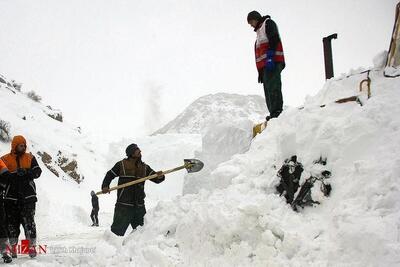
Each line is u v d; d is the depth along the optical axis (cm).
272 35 566
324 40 596
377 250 270
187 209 451
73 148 3362
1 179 511
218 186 480
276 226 340
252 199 388
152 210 502
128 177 541
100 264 425
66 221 1584
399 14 451
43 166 2608
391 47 450
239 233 360
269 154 461
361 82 422
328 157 379
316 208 362
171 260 388
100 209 2441
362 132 366
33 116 3362
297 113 465
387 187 308
